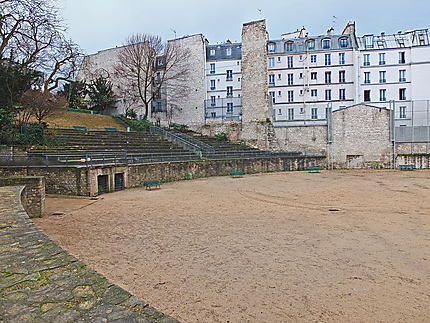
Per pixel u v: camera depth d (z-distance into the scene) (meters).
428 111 38.84
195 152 31.44
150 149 29.28
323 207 15.20
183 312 5.43
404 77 50.31
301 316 5.33
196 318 5.24
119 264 7.67
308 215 13.39
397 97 50.31
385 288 6.38
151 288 6.36
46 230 10.75
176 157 27.27
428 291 6.24
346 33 55.66
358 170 37.12
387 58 50.81
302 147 40.44
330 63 52.84
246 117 42.84
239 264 7.71
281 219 12.65
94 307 2.84
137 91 50.31
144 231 10.75
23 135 22.78
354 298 5.96
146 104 47.06
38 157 18.83
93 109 51.12
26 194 12.46
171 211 14.17
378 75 50.97
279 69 54.44
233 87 53.50
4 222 5.78
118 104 54.00
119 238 9.88
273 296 6.05
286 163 36.06
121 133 33.56
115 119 44.38
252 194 19.42
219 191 20.72
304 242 9.48
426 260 7.89
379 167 37.97
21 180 12.46
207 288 6.38
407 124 39.41
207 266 7.58
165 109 51.34
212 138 42.41
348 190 20.94
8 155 18.47
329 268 7.43
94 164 19.16
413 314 5.39
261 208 15.00
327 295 6.09
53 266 3.75
